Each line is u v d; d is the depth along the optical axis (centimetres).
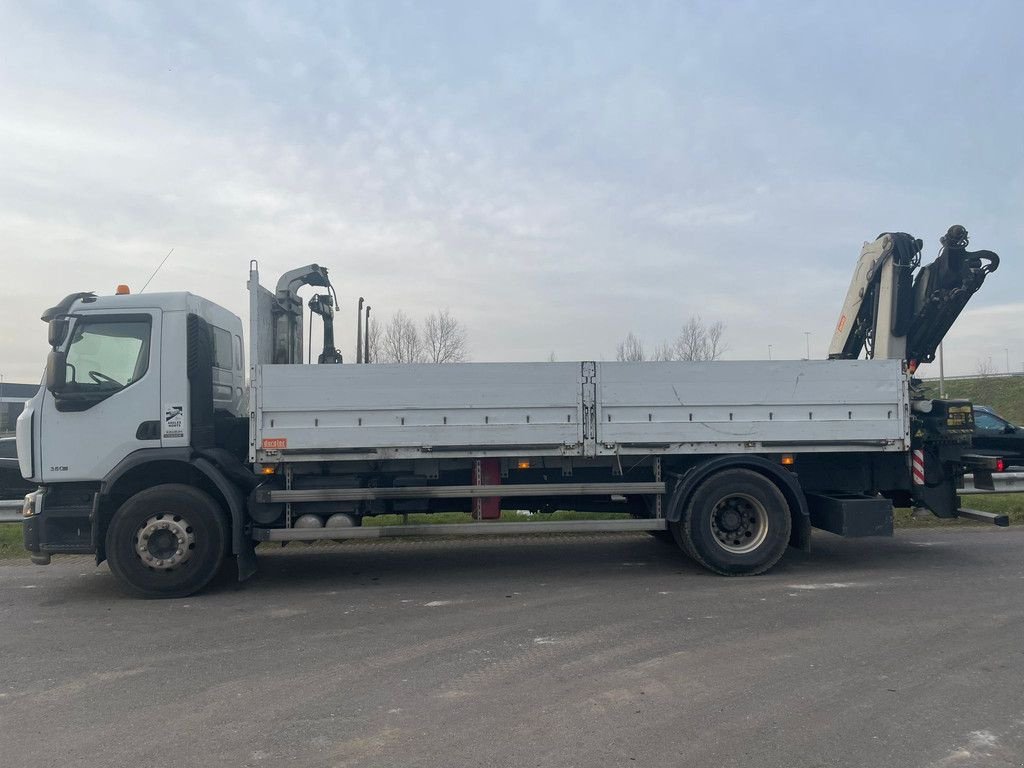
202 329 750
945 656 512
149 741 397
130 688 477
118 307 732
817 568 807
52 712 439
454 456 755
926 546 928
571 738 393
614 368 763
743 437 770
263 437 732
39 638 592
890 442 785
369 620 629
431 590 734
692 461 802
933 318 865
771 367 775
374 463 774
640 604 662
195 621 638
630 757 372
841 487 823
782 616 616
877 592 696
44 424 718
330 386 738
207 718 427
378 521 967
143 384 727
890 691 450
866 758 368
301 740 395
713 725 406
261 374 735
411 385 745
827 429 776
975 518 800
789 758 369
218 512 726
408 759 372
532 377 756
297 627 613
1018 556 861
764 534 771
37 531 722
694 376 769
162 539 718
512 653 531
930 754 371
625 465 794
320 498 749
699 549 769
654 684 467
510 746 385
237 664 521
